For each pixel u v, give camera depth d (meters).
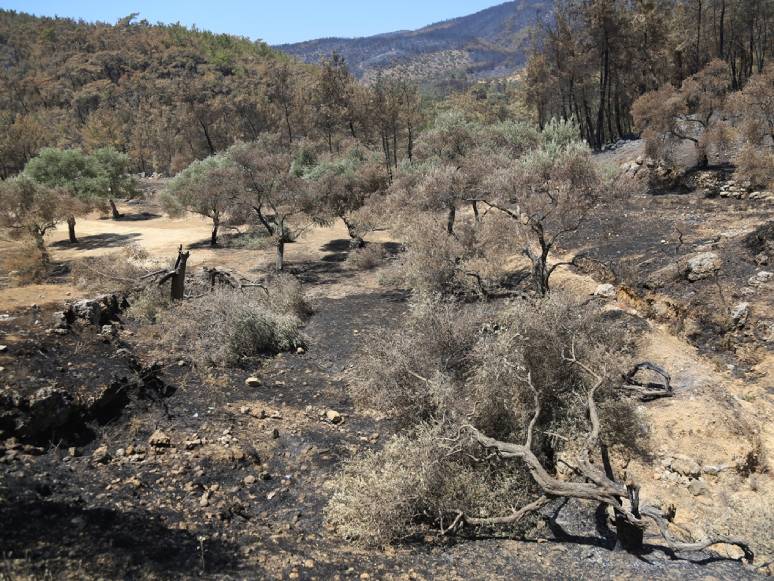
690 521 6.89
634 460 7.95
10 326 9.60
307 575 4.96
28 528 4.80
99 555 4.59
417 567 5.48
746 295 12.62
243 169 23.00
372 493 6.34
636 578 5.36
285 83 65.06
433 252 17.00
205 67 133.75
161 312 13.38
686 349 11.85
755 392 10.12
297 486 7.34
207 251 26.48
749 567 5.75
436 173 17.81
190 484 6.82
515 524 6.49
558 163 14.62
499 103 96.88
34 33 155.75
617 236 18.72
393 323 15.00
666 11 43.19
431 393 8.72
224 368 11.31
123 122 89.69
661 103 23.78
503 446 7.07
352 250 24.73
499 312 11.59
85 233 32.34
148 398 9.07
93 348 9.62
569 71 41.62
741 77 41.97
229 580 4.61
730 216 18.28
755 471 7.94
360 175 27.20
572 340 9.05
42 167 31.17
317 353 13.03
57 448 6.98
